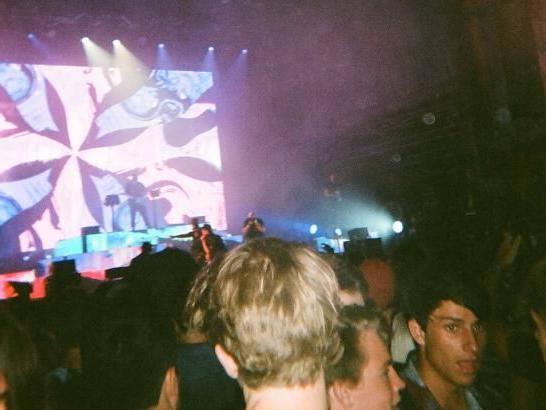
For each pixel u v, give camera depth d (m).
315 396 1.02
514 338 2.26
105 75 13.78
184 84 14.84
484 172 9.31
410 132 11.70
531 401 2.16
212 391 2.00
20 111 12.66
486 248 4.50
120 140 13.79
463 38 9.89
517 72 8.84
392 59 11.98
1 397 1.40
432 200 10.98
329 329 1.04
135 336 1.72
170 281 2.07
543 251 2.54
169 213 14.12
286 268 1.06
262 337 0.99
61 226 12.86
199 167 14.76
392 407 1.37
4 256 12.05
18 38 12.73
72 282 4.56
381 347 1.35
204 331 1.15
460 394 1.90
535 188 7.76
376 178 12.65
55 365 2.43
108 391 1.67
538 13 8.40
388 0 11.84
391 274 2.46
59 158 13.02
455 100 10.47
